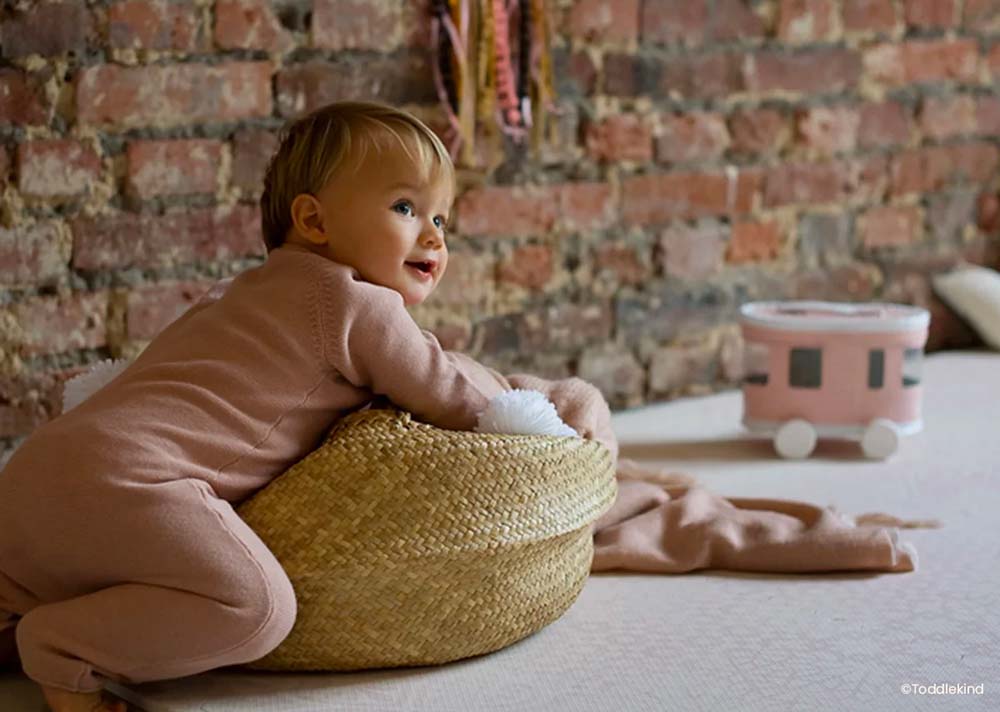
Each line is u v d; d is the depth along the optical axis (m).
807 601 1.51
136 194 1.88
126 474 1.21
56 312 1.83
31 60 1.76
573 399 1.63
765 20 2.52
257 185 1.98
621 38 2.34
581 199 2.34
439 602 1.30
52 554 1.23
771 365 2.13
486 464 1.30
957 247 2.89
